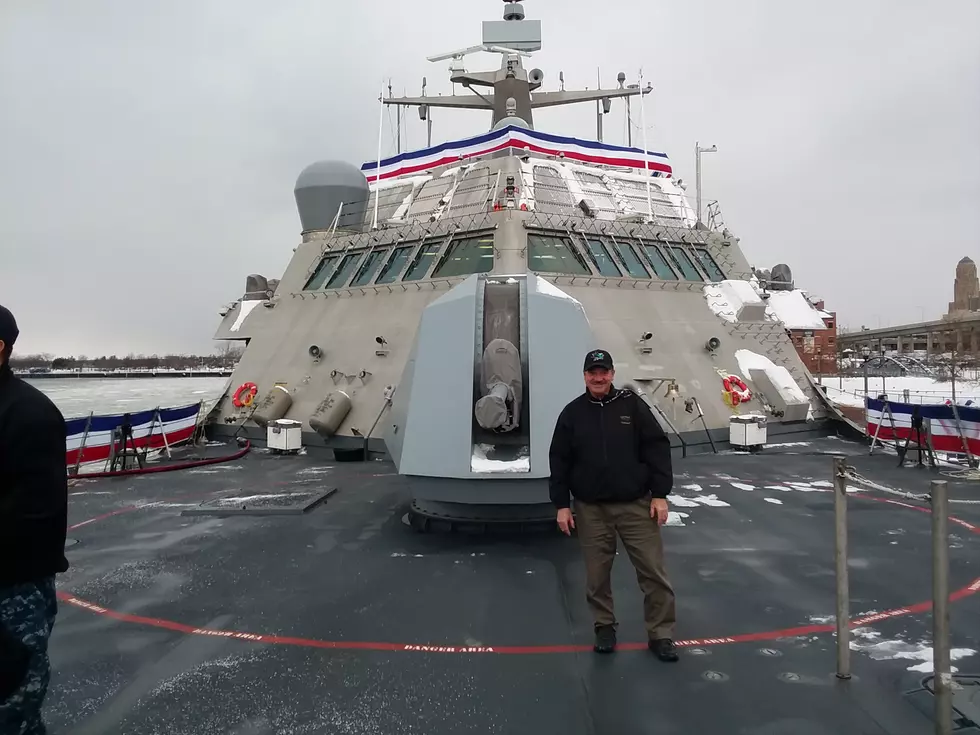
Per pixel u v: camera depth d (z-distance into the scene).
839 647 3.55
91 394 58.91
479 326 6.06
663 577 3.92
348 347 12.03
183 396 55.31
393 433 6.94
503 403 5.66
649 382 11.23
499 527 6.41
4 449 2.62
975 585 4.96
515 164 14.18
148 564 5.63
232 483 9.13
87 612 4.59
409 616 4.48
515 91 17.39
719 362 12.38
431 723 3.18
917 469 9.87
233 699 3.41
